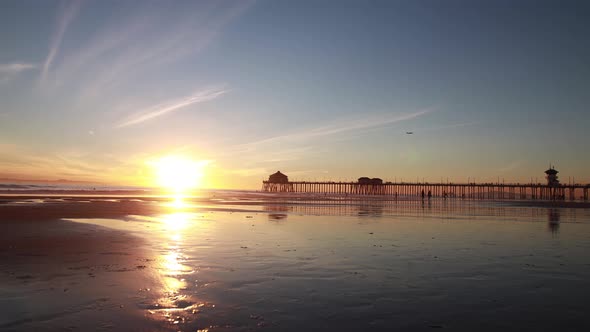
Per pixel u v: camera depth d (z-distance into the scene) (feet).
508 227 68.64
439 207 145.18
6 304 22.58
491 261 36.27
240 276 29.66
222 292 25.32
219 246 43.83
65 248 41.22
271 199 212.02
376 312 21.62
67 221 67.67
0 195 174.19
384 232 59.00
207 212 99.14
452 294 25.26
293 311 21.70
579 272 31.83
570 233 59.77
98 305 22.50
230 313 21.30
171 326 19.38
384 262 35.40
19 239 47.01
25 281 27.66
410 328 19.29
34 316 20.68
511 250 42.68
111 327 19.21
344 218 84.48
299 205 143.23
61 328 19.04
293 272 31.14
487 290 26.25
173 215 87.25
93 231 55.11
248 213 97.50
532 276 30.35
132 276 29.35
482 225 71.97
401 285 27.40
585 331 19.04
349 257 37.68
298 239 50.16
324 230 60.85
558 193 377.09
